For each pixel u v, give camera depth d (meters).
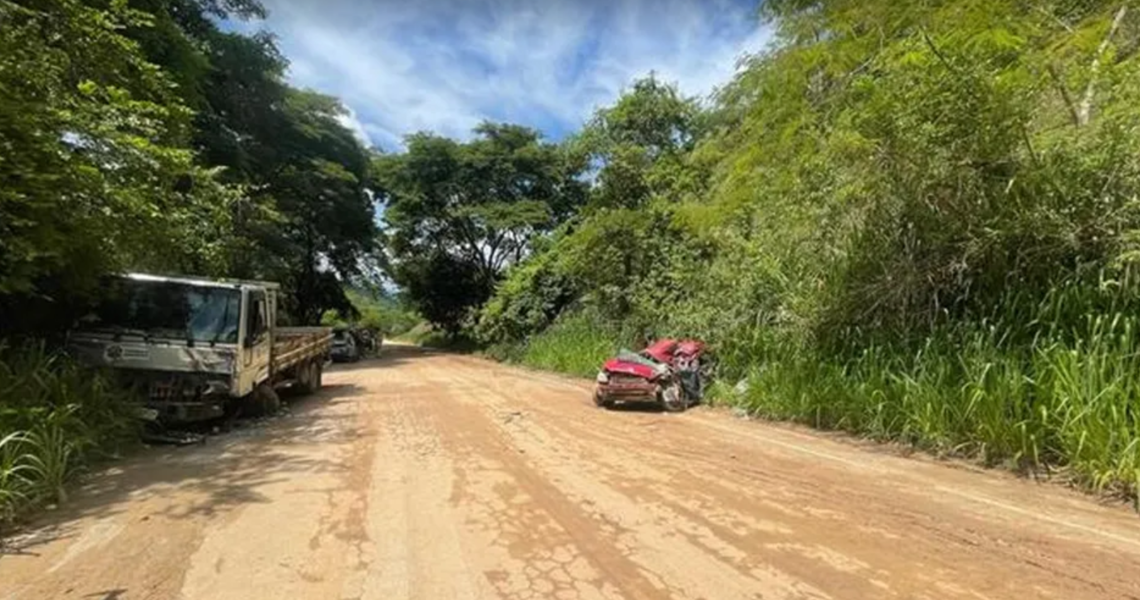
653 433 9.41
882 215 9.44
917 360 8.48
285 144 29.11
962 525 5.20
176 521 5.26
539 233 37.44
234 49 23.72
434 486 6.34
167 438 8.66
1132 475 5.76
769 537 4.93
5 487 5.36
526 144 40.16
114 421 7.95
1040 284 7.91
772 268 12.23
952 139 7.82
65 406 7.14
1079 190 7.42
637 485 6.43
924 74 7.72
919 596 3.91
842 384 9.52
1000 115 7.53
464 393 14.78
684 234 18.19
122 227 8.67
